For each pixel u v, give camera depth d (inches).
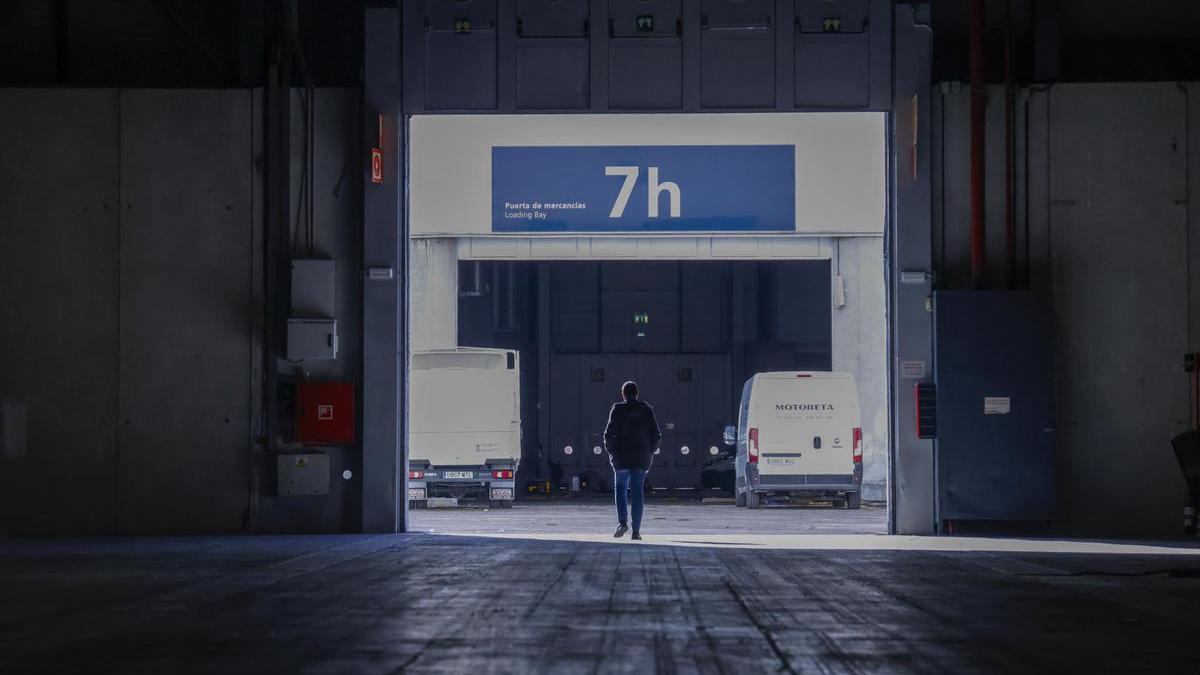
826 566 516.4
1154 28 771.4
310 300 724.0
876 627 324.8
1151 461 732.0
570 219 813.9
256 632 311.3
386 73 736.3
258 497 730.8
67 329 735.1
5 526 730.2
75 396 734.5
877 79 733.9
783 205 803.4
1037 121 738.2
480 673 253.6
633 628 320.8
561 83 737.6
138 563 516.7
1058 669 260.7
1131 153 737.6
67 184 738.2
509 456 1224.2
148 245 737.6
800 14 735.1
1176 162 735.7
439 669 258.1
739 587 427.2
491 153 816.9
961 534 725.9
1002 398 716.0
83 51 775.7
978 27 726.5
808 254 1219.2
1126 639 304.7
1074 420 734.5
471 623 329.1
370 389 732.0
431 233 820.0
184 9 751.1
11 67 765.9
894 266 731.4
